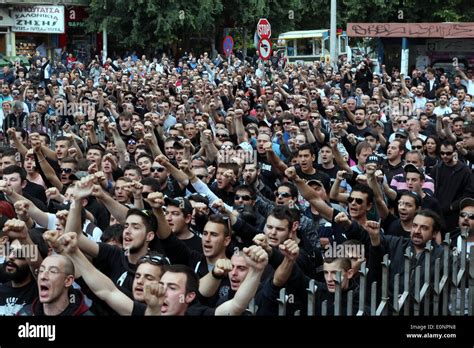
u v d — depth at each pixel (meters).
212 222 7.04
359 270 6.28
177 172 9.36
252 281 5.46
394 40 32.59
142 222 6.96
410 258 6.34
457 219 10.94
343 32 45.66
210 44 49.72
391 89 24.28
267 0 48.50
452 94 24.09
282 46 44.56
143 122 14.41
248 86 24.20
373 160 11.04
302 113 15.09
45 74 29.41
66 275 5.71
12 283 6.52
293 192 8.84
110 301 5.70
